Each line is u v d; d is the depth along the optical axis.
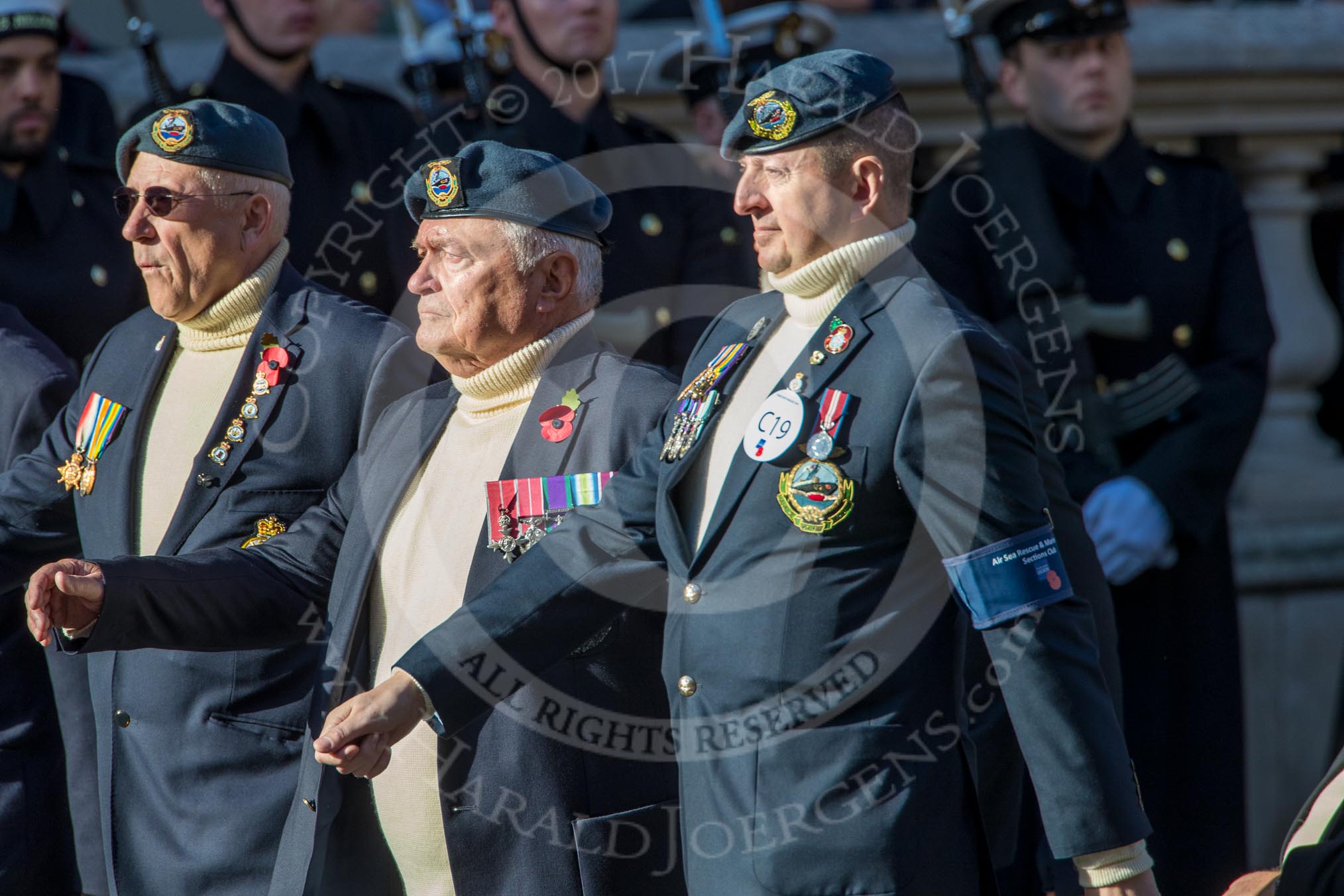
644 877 9.71
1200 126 18.61
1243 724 15.42
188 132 11.16
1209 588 15.21
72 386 12.80
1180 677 15.09
